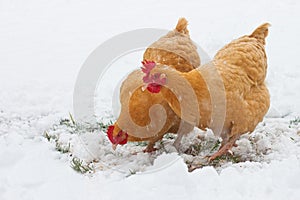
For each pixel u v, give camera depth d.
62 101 8.07
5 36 11.92
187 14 12.80
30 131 6.83
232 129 5.62
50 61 10.19
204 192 4.63
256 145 6.13
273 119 7.10
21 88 8.58
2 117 7.44
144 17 12.80
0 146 6.12
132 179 4.93
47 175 5.35
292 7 13.00
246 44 5.98
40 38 11.72
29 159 5.77
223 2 13.80
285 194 4.54
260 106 5.80
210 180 4.80
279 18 12.09
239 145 6.12
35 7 14.44
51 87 8.65
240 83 5.57
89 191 4.86
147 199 4.54
